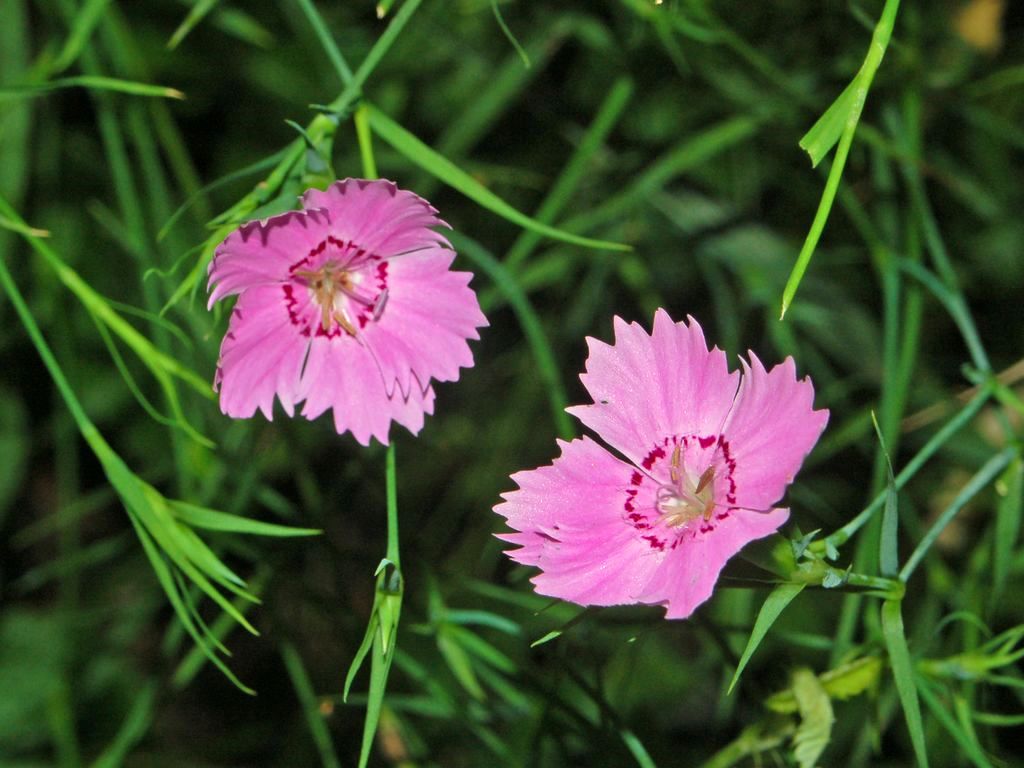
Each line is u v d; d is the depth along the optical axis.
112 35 0.43
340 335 0.37
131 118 0.44
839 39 0.47
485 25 0.48
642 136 0.49
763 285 0.47
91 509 0.49
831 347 0.48
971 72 0.48
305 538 0.43
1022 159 0.49
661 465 0.36
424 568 0.41
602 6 0.47
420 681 0.42
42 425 0.49
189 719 0.48
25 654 0.47
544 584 0.36
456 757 0.46
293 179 0.37
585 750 0.43
